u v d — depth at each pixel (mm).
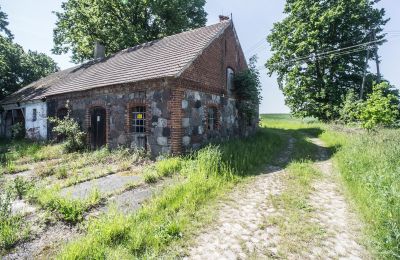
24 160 10727
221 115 13117
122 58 15281
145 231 4156
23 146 13930
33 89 20938
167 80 9820
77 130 13094
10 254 3795
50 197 5578
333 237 4176
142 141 10797
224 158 8523
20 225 4562
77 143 12695
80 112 13898
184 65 10234
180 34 14664
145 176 7273
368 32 23375
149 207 5105
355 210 5113
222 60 13336
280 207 5383
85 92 13469
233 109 14609
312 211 5180
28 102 18500
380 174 5684
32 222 4703
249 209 5312
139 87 10844
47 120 16547
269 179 7422
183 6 24922
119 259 3469
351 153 8641
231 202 5676
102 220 4488
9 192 5664
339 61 23766
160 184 7012
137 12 24422
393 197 4559
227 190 6375
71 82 16078
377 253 3623
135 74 11688
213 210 5223
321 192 6312
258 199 5859
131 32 23469
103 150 11594
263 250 3838
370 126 11055
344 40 24172
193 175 6934
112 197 5992
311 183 7000
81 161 10148
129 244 3830
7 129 22719
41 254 3795
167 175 7840
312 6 23641
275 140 14586
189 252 3787
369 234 4113
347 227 4492
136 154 10422
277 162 9781
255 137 15539
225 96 13625
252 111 15656
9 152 12312
